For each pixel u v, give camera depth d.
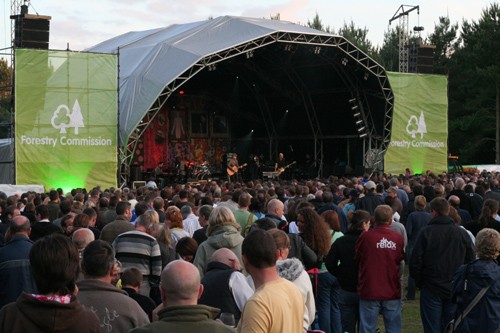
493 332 6.58
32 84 25.89
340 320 9.16
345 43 31.14
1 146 33.31
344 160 38.03
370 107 34.91
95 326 3.62
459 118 53.72
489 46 51.19
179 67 28.86
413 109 34.84
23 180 25.80
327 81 35.53
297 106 38.91
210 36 31.44
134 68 31.70
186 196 12.79
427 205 13.02
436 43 60.19
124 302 4.70
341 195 16.23
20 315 3.46
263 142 42.69
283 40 30.17
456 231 8.11
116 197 11.77
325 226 8.32
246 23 31.89
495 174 25.16
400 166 34.56
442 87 35.59
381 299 7.82
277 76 37.19
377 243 7.83
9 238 7.15
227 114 43.53
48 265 3.55
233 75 38.41
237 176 38.28
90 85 26.70
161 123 41.56
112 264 4.79
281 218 9.15
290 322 4.27
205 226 9.11
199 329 3.67
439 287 8.03
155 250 7.27
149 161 41.16
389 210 7.99
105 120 26.94
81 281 4.70
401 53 40.16
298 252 7.84
